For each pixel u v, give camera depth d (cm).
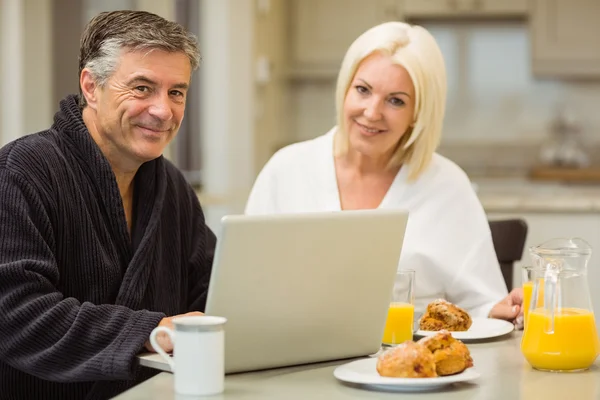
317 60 652
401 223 158
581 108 666
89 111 188
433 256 230
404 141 235
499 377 150
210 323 136
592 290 359
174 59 177
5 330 156
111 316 154
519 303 209
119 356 148
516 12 626
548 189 601
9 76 457
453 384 145
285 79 673
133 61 175
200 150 504
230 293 143
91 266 180
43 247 167
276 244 144
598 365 160
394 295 179
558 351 152
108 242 184
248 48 500
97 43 178
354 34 645
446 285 232
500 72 672
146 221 191
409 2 634
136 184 194
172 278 202
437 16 646
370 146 227
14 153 173
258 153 538
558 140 663
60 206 175
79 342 153
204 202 450
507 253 248
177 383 137
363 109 225
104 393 181
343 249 152
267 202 246
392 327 177
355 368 150
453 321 188
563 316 153
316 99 694
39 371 155
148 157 180
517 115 672
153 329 152
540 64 630
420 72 223
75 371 152
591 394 137
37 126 461
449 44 676
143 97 176
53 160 177
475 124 677
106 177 182
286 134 695
